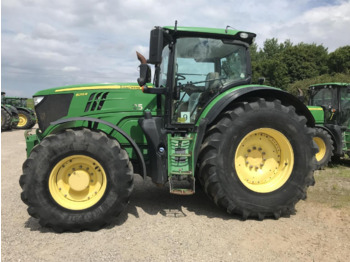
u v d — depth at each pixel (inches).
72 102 159.3
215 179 136.3
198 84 153.2
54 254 108.3
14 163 279.7
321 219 140.6
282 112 143.2
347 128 294.8
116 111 157.8
